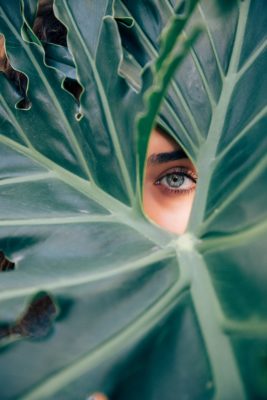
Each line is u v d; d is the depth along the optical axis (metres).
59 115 0.63
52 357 0.39
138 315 0.42
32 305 0.85
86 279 0.46
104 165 0.58
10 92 0.67
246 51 0.63
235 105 0.60
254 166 0.50
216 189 0.51
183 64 0.66
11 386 0.38
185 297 0.42
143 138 0.44
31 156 0.63
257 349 0.37
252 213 0.46
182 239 0.48
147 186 1.07
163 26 0.73
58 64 0.78
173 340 0.40
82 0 0.67
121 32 0.74
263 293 0.40
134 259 0.47
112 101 0.58
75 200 0.58
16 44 0.68
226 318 0.39
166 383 0.38
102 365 0.39
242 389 0.36
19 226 0.56
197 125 0.61
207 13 0.67
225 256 0.44
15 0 0.71
